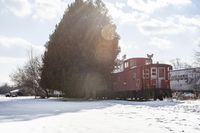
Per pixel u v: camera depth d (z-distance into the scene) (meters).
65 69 39.22
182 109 20.12
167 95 33.34
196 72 48.47
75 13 41.19
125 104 26.25
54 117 15.10
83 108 21.84
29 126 11.34
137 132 9.87
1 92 115.25
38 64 58.84
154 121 13.10
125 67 42.44
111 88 41.97
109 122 12.72
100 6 41.44
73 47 39.16
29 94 74.06
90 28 39.69
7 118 14.68
